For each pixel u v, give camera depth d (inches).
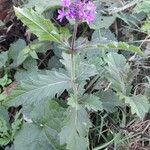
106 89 12.2
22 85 11.0
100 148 11.7
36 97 10.8
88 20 10.0
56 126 11.4
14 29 16.0
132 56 13.8
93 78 13.0
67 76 11.1
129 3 15.1
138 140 12.1
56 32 9.9
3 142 12.2
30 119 12.1
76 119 10.4
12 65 14.4
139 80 13.7
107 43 10.5
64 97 13.3
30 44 14.4
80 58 12.4
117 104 11.8
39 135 11.5
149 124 12.3
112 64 12.0
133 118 12.6
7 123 12.7
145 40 14.2
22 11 9.7
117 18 15.5
